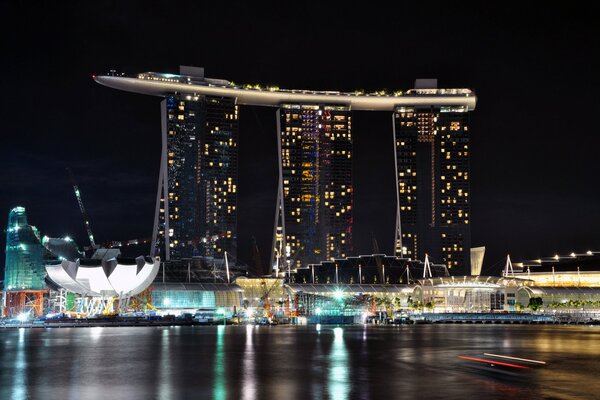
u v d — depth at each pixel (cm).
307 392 5509
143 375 6750
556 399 5125
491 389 5628
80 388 5838
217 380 6322
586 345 10850
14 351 9875
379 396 5278
